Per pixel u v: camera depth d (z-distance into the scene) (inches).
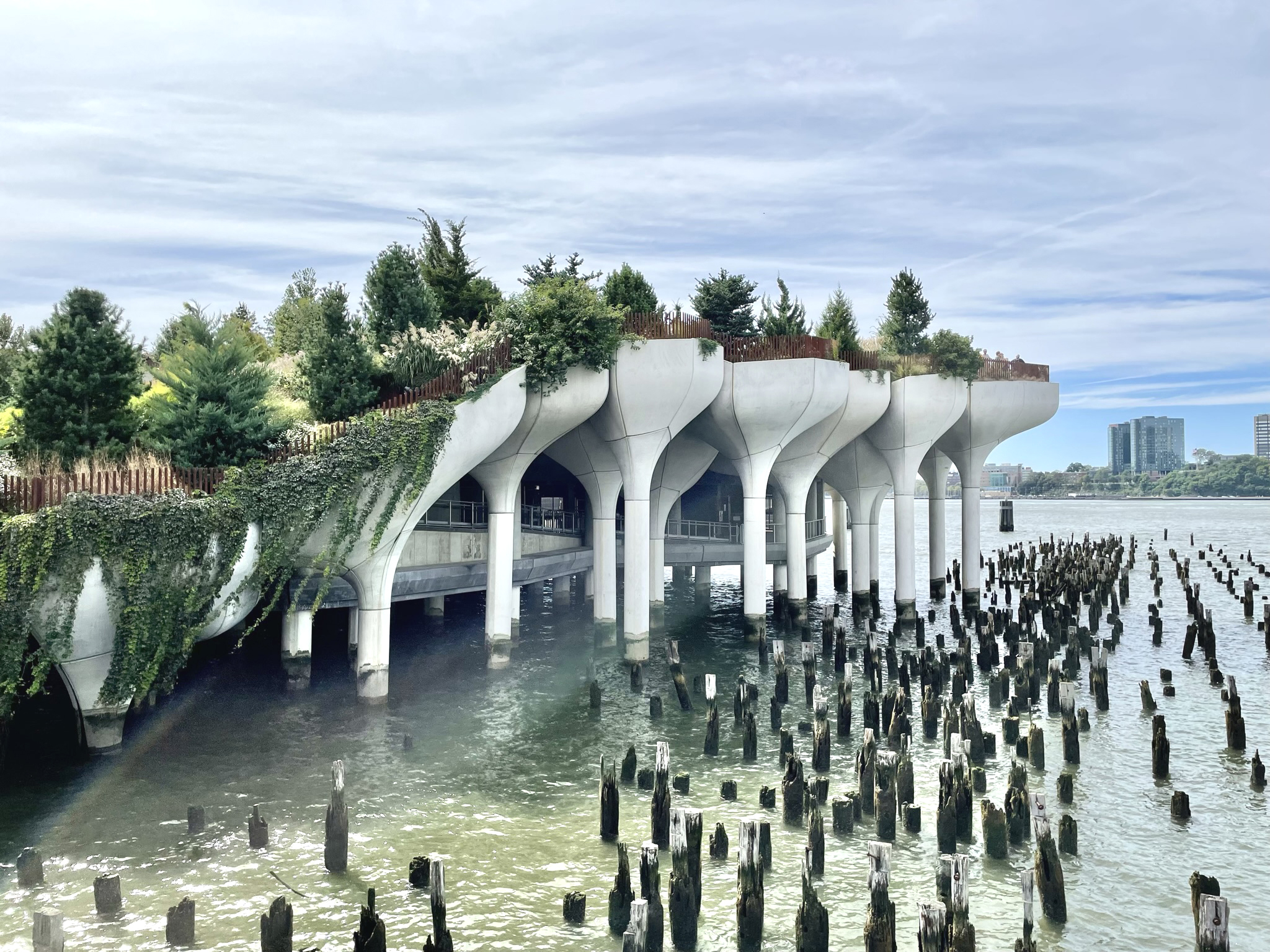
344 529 1114.7
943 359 1994.3
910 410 2001.7
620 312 1446.9
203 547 962.1
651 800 927.7
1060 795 958.4
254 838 791.1
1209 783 1021.2
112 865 751.7
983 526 7421.3
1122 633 2016.5
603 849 808.9
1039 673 1572.3
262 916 606.2
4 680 837.2
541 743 1117.1
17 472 959.0
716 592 2753.4
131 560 895.7
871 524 2450.8
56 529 848.3
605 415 1514.5
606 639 1692.9
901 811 912.3
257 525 1050.1
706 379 1508.4
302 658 1288.1
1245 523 7682.1
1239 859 822.5
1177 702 1401.3
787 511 1974.7
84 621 885.2
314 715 1195.9
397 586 1325.0
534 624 1991.9
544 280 1551.4
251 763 1012.5
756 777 1011.9
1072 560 2962.6
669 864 782.5
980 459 2250.2
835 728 1237.7
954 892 598.5
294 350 1985.7
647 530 1556.3
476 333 1406.3
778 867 783.7
